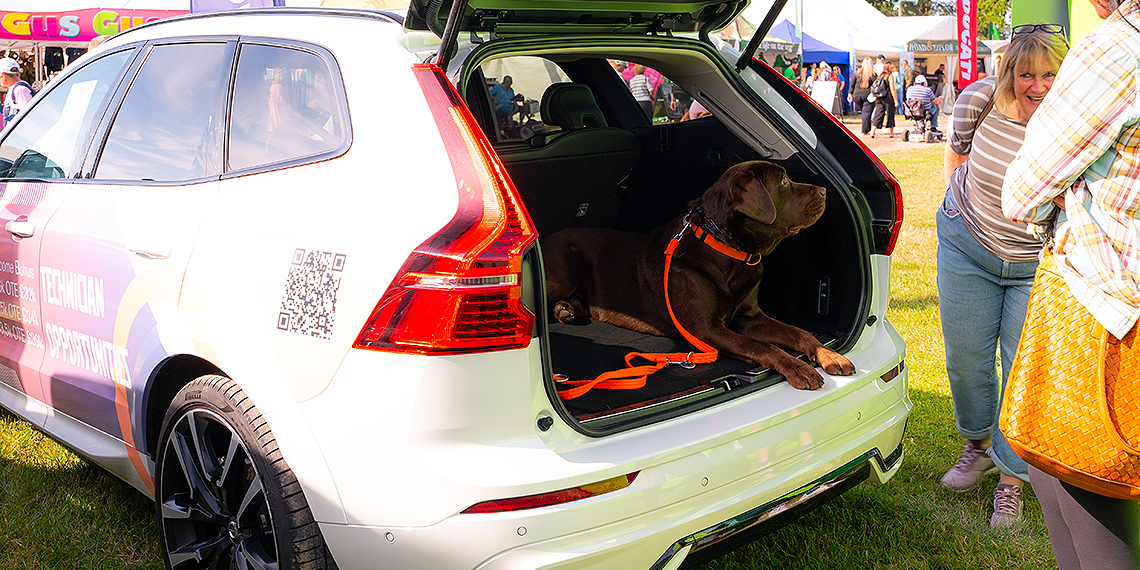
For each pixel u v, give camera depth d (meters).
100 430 2.75
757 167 2.77
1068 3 4.68
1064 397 1.76
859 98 20.39
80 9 10.98
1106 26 1.67
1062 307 1.77
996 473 3.30
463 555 1.77
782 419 2.20
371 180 1.97
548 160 3.26
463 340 1.76
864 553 2.69
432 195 1.86
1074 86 1.66
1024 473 2.78
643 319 3.24
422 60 2.09
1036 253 2.75
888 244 2.76
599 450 1.89
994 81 2.84
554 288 3.41
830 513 2.94
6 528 2.78
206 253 2.20
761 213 2.69
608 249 3.41
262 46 2.40
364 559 1.88
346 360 1.86
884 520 2.91
